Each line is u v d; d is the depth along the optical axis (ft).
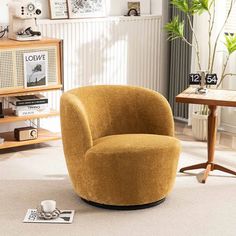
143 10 23.18
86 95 16.75
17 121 20.89
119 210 15.81
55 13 20.93
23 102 19.57
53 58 19.77
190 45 21.53
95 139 16.60
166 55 23.50
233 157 19.53
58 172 18.26
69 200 16.38
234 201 16.42
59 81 20.07
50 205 15.37
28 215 15.49
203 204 16.21
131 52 22.56
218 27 21.40
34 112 19.80
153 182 15.70
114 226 15.05
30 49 19.30
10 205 16.07
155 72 23.34
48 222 15.17
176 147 15.89
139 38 22.63
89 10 21.56
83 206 16.03
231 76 21.91
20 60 19.20
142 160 15.43
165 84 23.77
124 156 15.35
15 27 19.38
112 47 22.08
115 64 22.27
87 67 21.67
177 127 22.85
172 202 16.29
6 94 19.20
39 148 20.29
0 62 18.85
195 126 21.27
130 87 17.16
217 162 19.07
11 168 18.49
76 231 14.80
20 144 19.52
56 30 20.83
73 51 21.29
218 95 17.66
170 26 20.95
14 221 15.25
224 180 17.70
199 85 18.03
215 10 21.31
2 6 19.99
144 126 16.98
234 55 21.67
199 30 21.83
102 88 17.03
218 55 21.58
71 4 21.18
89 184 15.76
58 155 19.66
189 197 16.58
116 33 22.06
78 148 15.75
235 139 21.38
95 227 14.99
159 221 15.31
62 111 15.98
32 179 17.71
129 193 15.61
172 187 16.29
